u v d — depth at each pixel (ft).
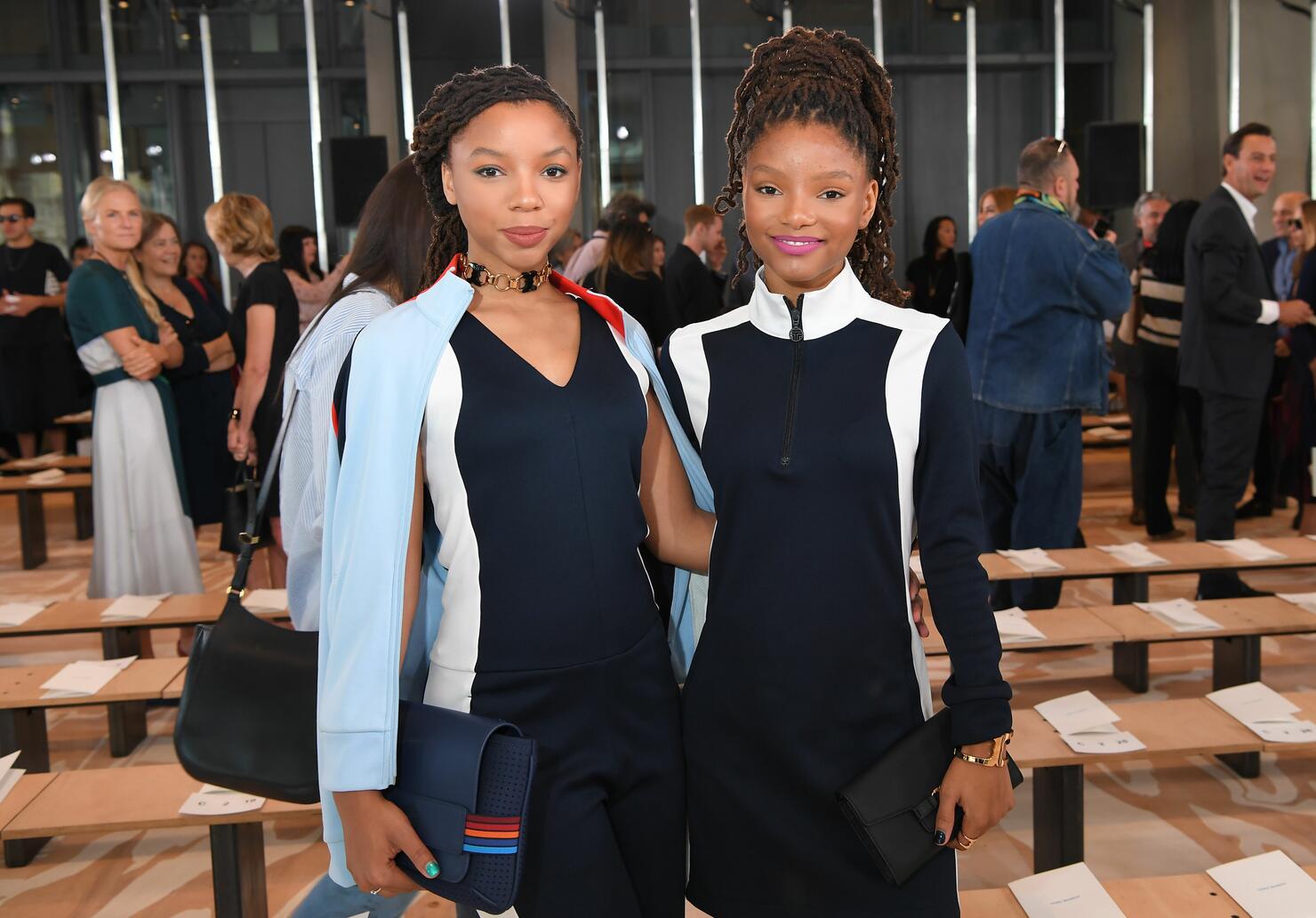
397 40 34.55
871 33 35.94
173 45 33.96
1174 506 21.42
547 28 35.32
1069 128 36.32
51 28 33.55
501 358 4.57
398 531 4.40
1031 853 8.84
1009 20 35.88
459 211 4.91
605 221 19.49
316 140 33.91
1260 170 13.78
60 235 34.32
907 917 4.80
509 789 4.27
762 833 4.89
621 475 4.72
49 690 9.62
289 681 5.46
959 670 4.69
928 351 4.75
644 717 4.85
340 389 4.63
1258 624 10.71
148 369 12.96
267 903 7.97
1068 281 12.57
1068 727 8.17
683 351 5.11
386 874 4.35
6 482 19.25
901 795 4.62
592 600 4.64
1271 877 6.19
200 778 5.40
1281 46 31.89
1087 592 16.05
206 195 35.01
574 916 4.59
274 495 12.31
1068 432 13.08
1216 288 13.87
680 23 35.76
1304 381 16.84
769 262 4.79
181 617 11.39
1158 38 33.96
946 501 4.70
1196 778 10.12
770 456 4.77
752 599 4.84
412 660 4.92
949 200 36.70
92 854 9.24
